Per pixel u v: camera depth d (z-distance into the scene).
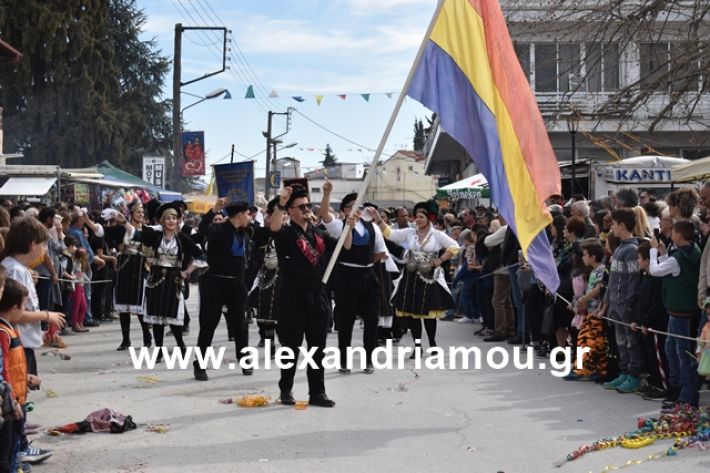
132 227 12.26
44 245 6.69
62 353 11.73
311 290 8.18
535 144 8.16
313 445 6.72
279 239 8.18
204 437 6.98
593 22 12.40
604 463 6.20
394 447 6.66
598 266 9.58
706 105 18.05
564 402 8.40
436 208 11.36
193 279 15.17
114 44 50.59
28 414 7.80
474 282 15.05
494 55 8.16
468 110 8.10
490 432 7.16
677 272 7.88
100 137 44.50
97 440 6.89
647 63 14.42
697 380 7.76
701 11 12.00
